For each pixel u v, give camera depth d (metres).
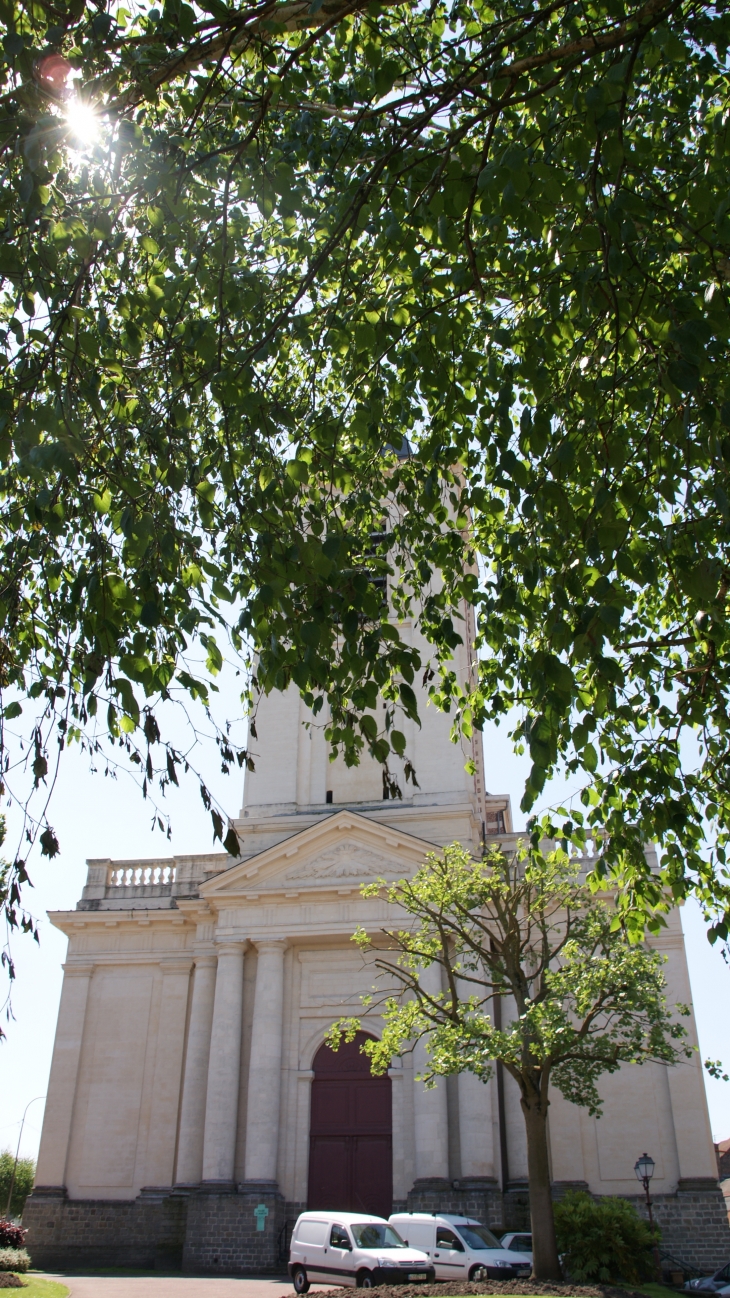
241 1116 29.95
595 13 7.52
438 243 8.03
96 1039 33.38
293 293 9.30
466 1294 16.92
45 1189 31.14
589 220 6.95
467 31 8.72
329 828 31.69
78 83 6.29
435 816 32.03
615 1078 29.67
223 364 7.80
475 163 6.84
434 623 9.99
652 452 6.87
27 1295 18.58
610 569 6.04
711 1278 23.84
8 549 7.71
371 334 7.57
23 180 5.62
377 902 30.88
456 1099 28.95
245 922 31.61
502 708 10.93
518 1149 28.94
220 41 6.64
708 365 6.15
